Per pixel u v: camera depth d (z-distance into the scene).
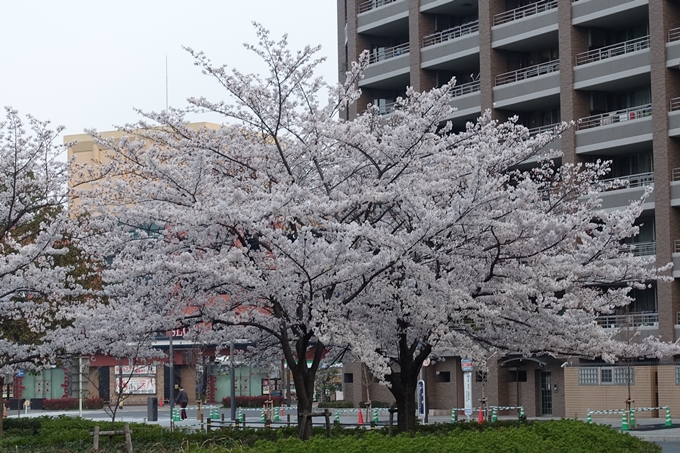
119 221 20.75
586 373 45.97
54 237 20.61
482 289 21.28
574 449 17.14
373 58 57.75
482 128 23.05
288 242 18.56
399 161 21.11
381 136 22.75
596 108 47.56
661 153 44.06
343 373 57.91
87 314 20.19
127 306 20.03
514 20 49.75
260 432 23.31
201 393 65.88
